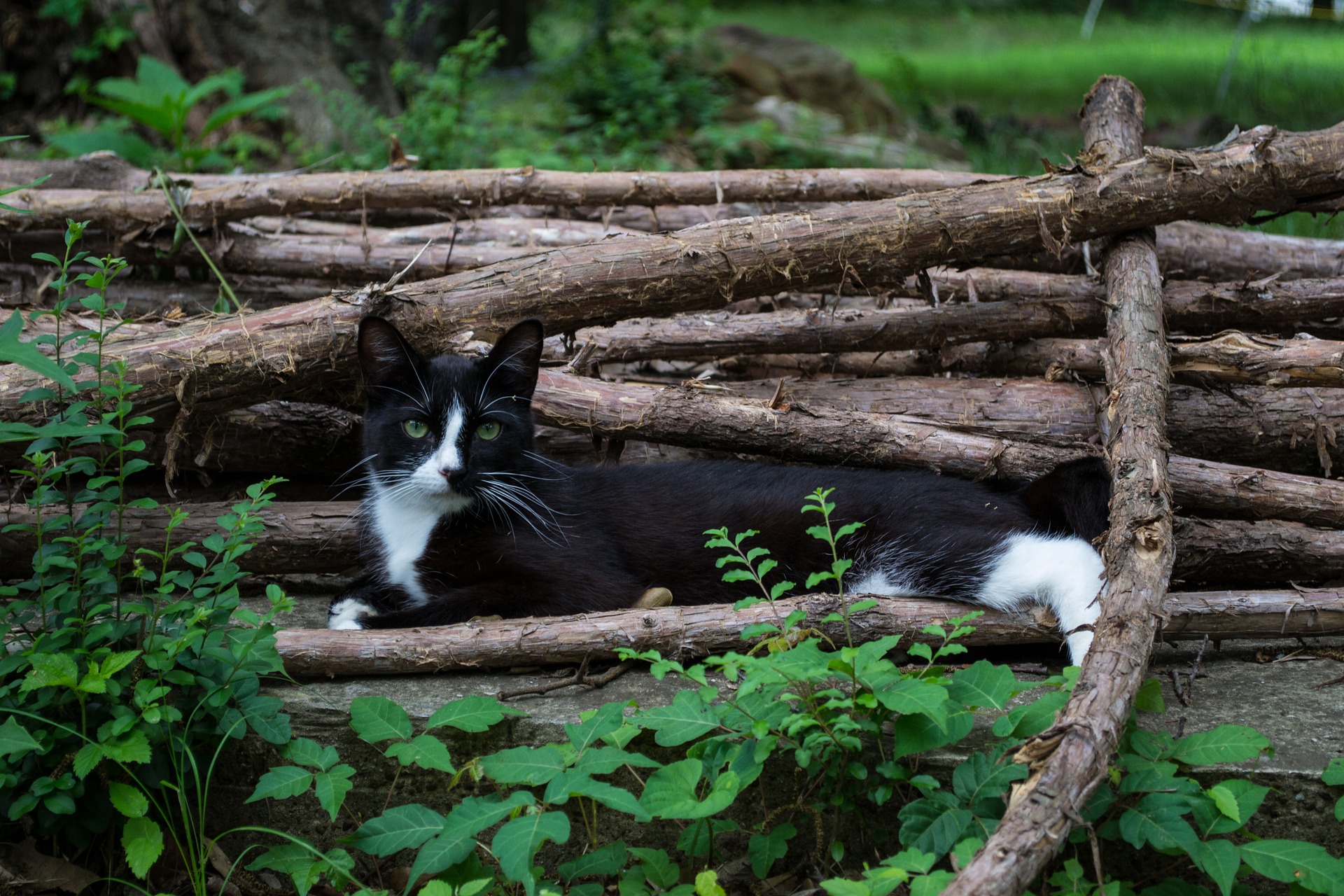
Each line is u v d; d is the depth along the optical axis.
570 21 15.43
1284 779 2.31
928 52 19.86
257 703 2.48
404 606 3.22
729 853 2.55
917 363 3.89
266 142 6.88
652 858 2.27
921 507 3.12
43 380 2.95
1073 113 10.59
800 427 3.33
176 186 4.15
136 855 2.29
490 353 3.05
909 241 3.33
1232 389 3.45
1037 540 2.99
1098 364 3.60
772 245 3.28
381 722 2.38
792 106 9.48
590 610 2.98
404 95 8.53
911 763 2.39
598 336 3.71
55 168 4.63
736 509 3.20
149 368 2.98
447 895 2.07
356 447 3.66
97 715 2.46
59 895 2.53
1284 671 2.78
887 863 2.01
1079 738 1.94
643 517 3.19
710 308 3.39
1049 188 3.38
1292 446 3.42
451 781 2.45
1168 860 2.36
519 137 7.91
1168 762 2.19
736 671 2.16
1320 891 1.93
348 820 2.63
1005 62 16.72
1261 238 4.38
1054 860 2.30
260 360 3.07
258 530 2.66
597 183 4.27
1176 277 4.30
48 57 7.40
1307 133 3.49
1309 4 13.91
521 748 2.22
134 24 7.14
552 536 3.09
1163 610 2.40
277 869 2.37
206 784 2.41
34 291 4.25
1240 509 3.17
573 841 2.60
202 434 3.44
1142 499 2.60
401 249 4.25
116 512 3.19
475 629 2.73
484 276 3.25
